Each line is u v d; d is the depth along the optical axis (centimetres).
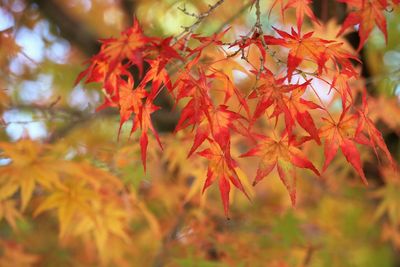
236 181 101
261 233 155
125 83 103
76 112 152
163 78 102
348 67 102
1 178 125
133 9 171
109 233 148
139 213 149
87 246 174
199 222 150
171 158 149
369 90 159
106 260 154
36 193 146
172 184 157
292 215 156
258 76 100
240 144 171
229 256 147
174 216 155
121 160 141
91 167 130
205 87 100
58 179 126
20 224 172
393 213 164
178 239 149
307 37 101
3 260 153
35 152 129
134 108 103
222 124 101
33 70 168
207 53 117
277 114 101
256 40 101
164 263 147
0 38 141
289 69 100
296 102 102
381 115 149
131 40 98
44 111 147
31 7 166
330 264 171
